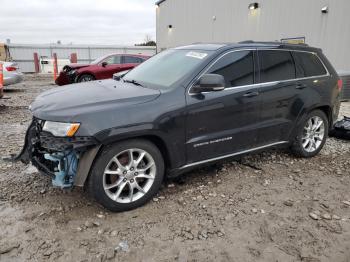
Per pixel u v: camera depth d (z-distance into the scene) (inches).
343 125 235.3
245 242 111.4
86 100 124.0
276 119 167.9
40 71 1112.2
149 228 117.7
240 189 150.3
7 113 310.5
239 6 668.7
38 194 138.9
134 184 128.5
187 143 136.8
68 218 121.8
